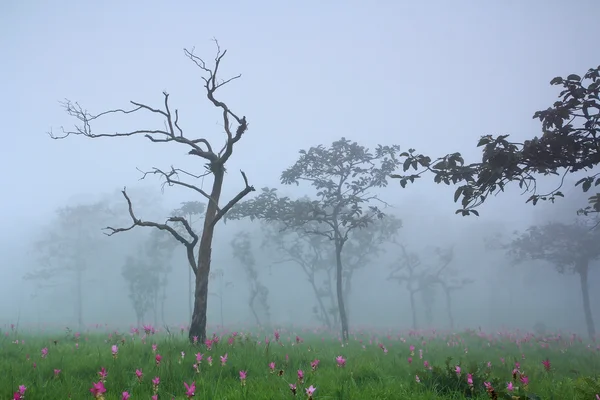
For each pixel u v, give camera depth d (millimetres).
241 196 13203
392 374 8375
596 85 7922
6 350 10242
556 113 8281
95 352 10086
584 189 8555
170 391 6500
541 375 9172
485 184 8312
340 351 13227
